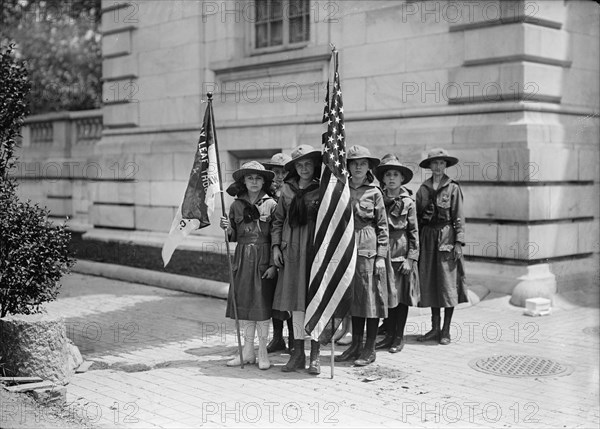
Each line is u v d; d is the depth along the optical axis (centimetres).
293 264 723
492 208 1036
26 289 717
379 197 757
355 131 1170
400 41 1129
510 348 805
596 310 985
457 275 844
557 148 1034
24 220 728
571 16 1080
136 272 1370
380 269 745
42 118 1850
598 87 1119
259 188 748
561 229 1046
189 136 1388
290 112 1252
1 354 653
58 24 2323
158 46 1455
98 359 793
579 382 685
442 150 849
